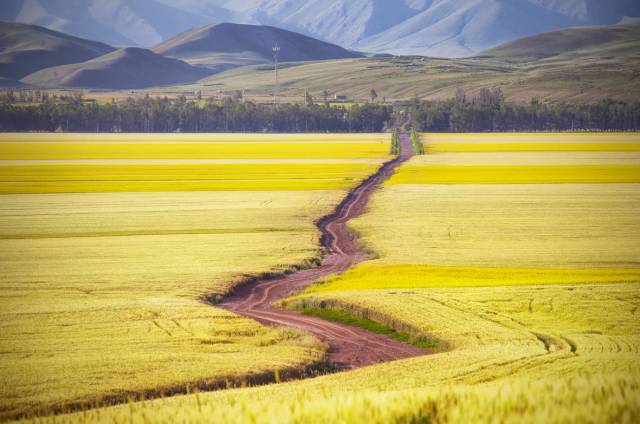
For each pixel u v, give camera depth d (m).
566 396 32.66
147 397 60.19
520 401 32.22
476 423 30.05
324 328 86.19
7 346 73.88
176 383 62.81
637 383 34.25
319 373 68.44
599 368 57.88
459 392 34.34
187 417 35.75
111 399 59.28
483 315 84.44
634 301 89.19
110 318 85.75
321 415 32.53
